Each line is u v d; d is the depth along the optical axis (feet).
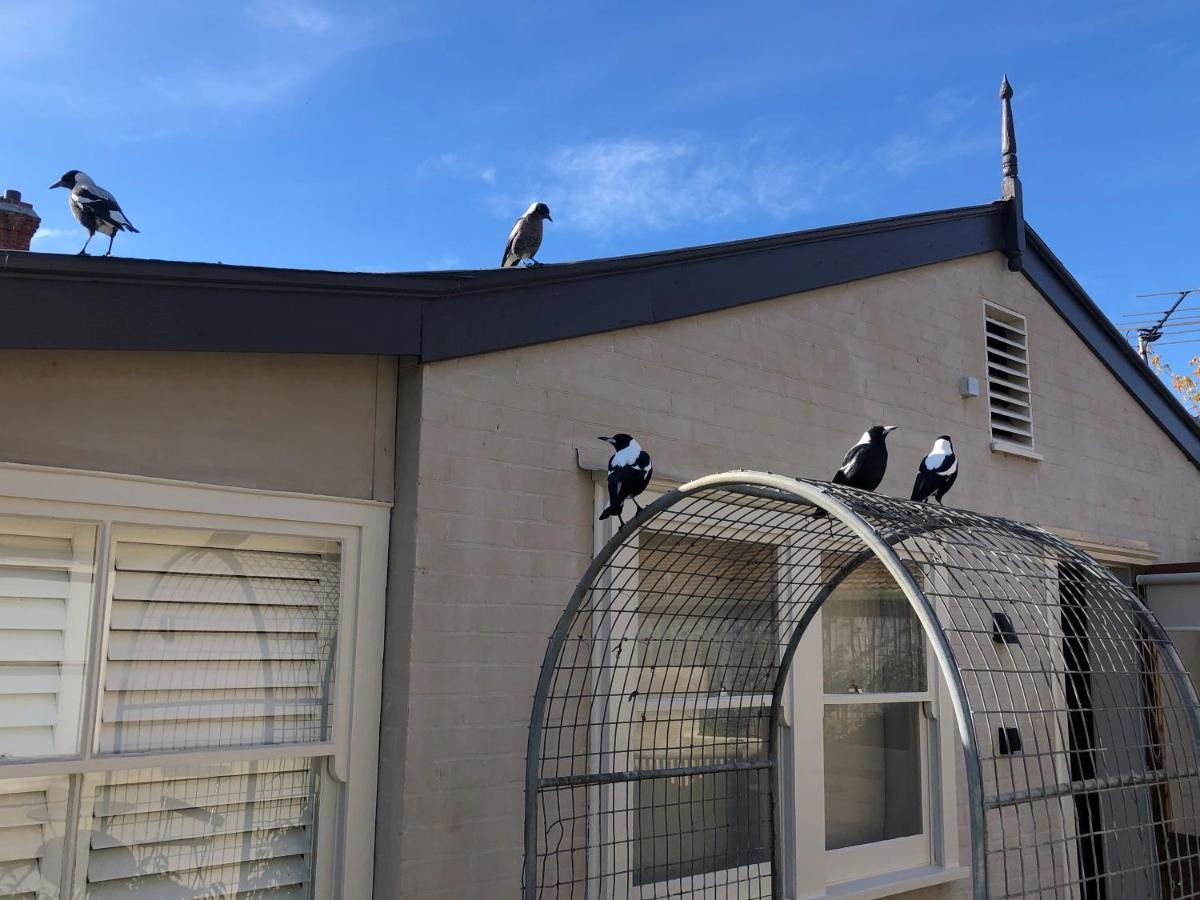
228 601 11.98
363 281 12.25
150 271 10.62
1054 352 24.44
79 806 10.78
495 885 12.84
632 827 14.49
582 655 14.20
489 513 13.52
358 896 12.19
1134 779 10.96
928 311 21.16
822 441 18.30
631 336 15.62
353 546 12.84
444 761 12.62
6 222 18.89
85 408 11.05
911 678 18.89
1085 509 24.21
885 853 17.94
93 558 11.09
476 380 13.66
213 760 11.52
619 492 12.46
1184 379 69.05
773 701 14.88
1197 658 23.39
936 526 11.23
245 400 12.16
